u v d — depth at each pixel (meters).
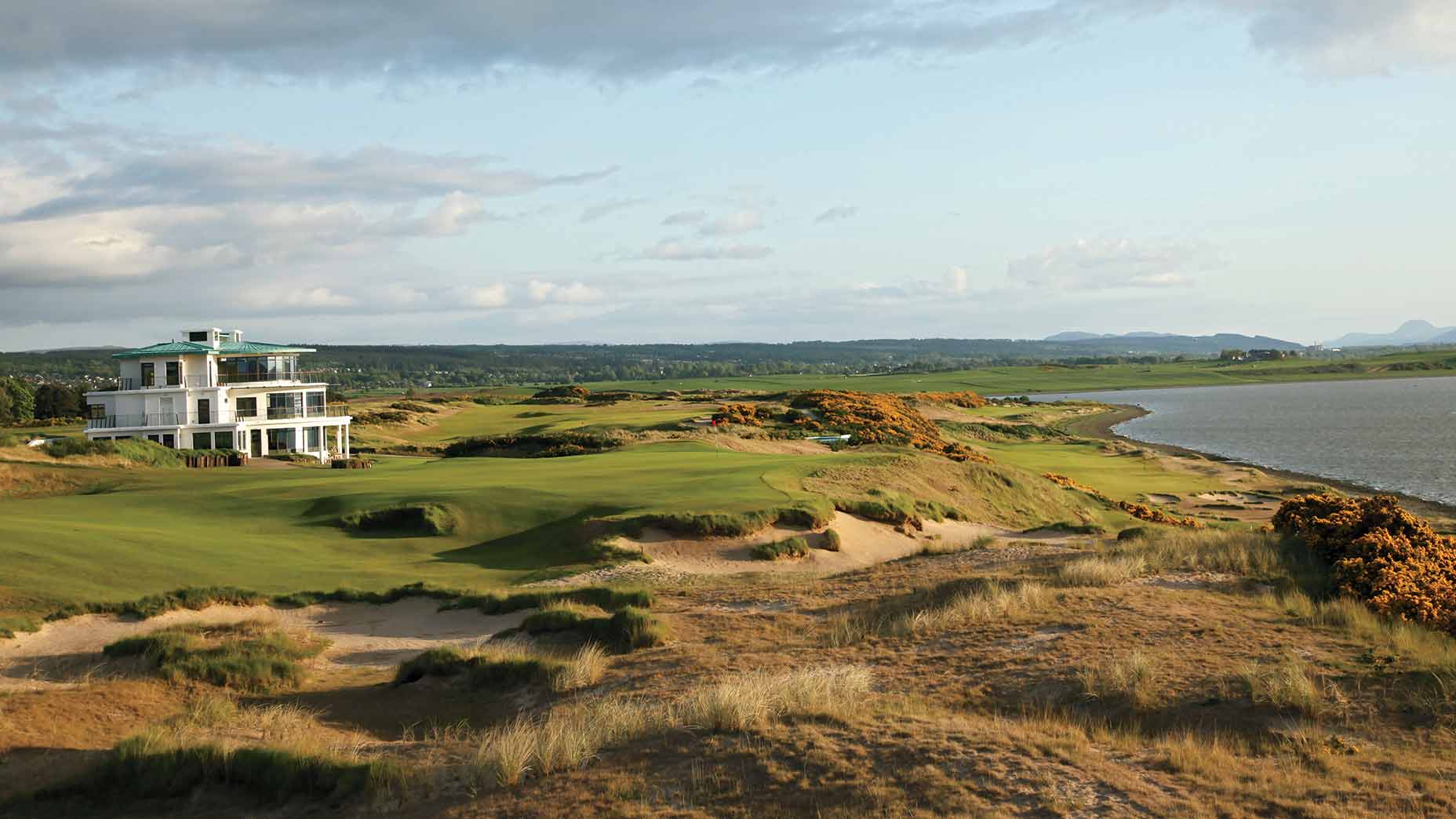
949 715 11.73
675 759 10.79
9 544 24.56
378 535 32.19
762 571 28.38
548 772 10.84
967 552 26.69
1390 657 13.09
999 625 15.88
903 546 33.84
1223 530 30.69
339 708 15.47
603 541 29.33
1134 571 19.42
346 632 21.11
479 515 33.47
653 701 13.46
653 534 30.27
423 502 33.84
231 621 20.53
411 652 19.36
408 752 12.51
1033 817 8.89
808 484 39.19
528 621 19.45
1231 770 9.88
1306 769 9.88
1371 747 10.38
